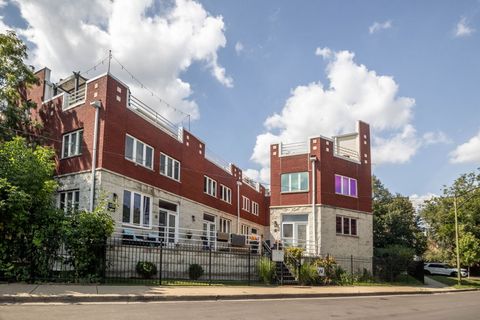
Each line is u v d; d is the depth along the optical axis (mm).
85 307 11086
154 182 23906
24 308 10344
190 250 20797
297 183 29891
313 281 23016
